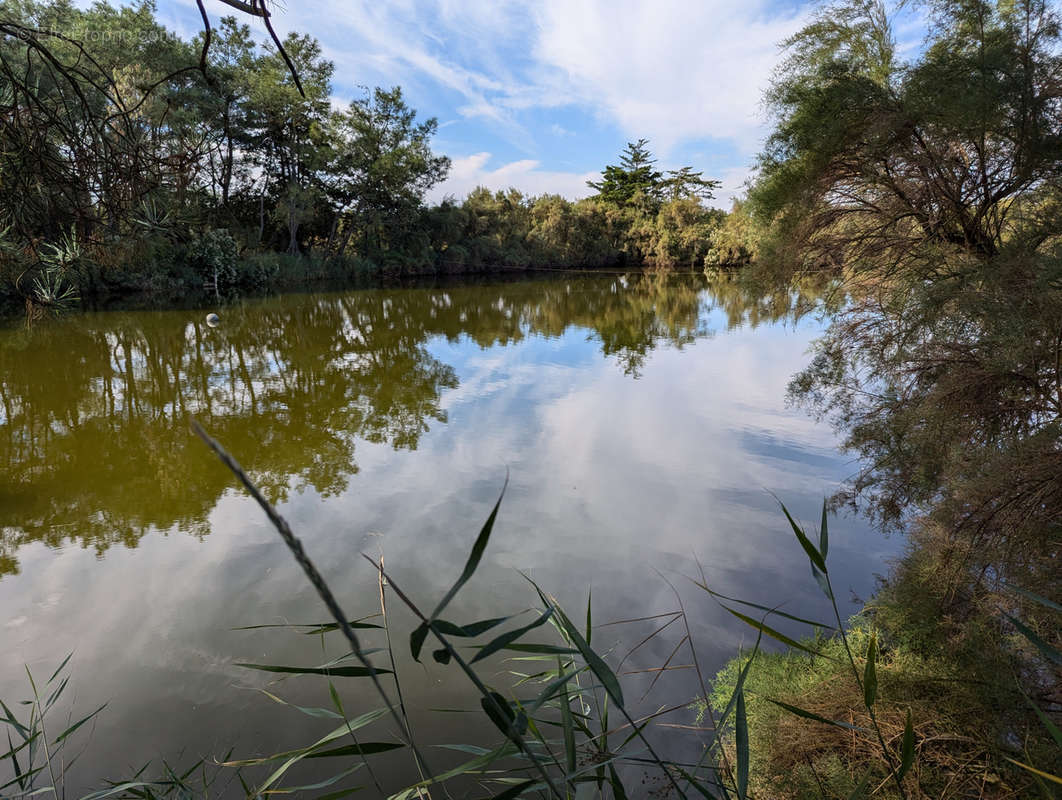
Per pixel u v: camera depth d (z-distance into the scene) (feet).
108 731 9.07
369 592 12.79
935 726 7.06
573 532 15.17
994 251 15.61
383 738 8.89
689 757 8.04
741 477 18.67
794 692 8.72
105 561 14.30
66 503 17.74
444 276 128.98
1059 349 10.43
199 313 59.21
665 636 10.90
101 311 57.82
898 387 17.58
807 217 19.10
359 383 32.86
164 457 21.57
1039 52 13.43
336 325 54.95
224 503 17.60
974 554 8.92
